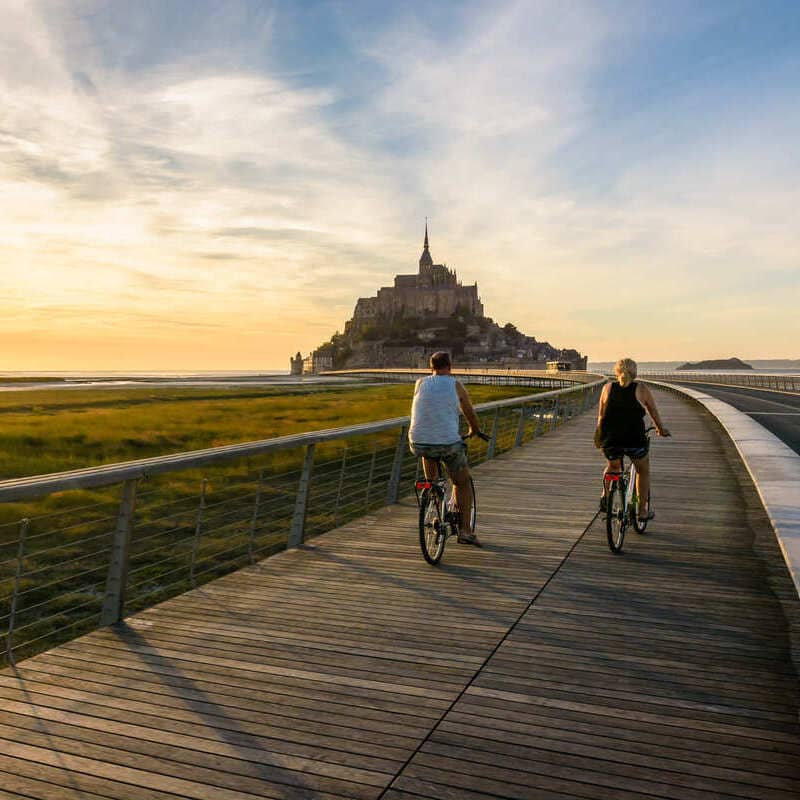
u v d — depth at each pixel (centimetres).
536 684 400
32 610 990
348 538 770
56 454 2702
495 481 1172
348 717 361
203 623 502
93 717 361
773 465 978
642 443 691
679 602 547
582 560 675
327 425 4044
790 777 305
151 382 15438
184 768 313
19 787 298
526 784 300
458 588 586
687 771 310
